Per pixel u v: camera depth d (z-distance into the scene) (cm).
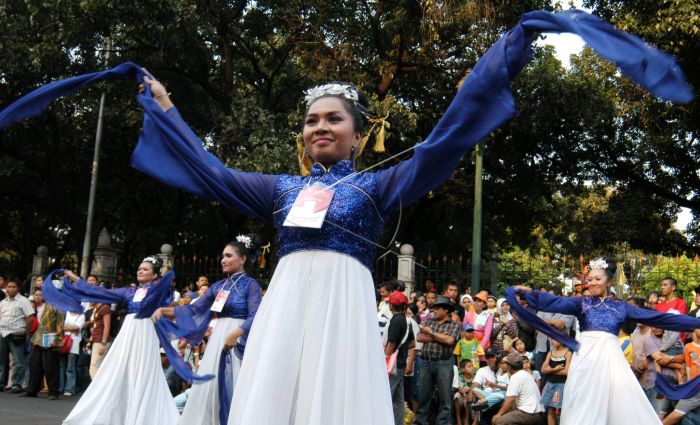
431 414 1035
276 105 2212
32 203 2483
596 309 771
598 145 2298
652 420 736
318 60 1983
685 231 2416
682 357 904
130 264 2373
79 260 2462
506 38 237
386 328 928
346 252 262
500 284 1975
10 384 1383
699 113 2017
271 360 248
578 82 2064
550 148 2245
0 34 1864
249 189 282
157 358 830
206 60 2042
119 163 2434
